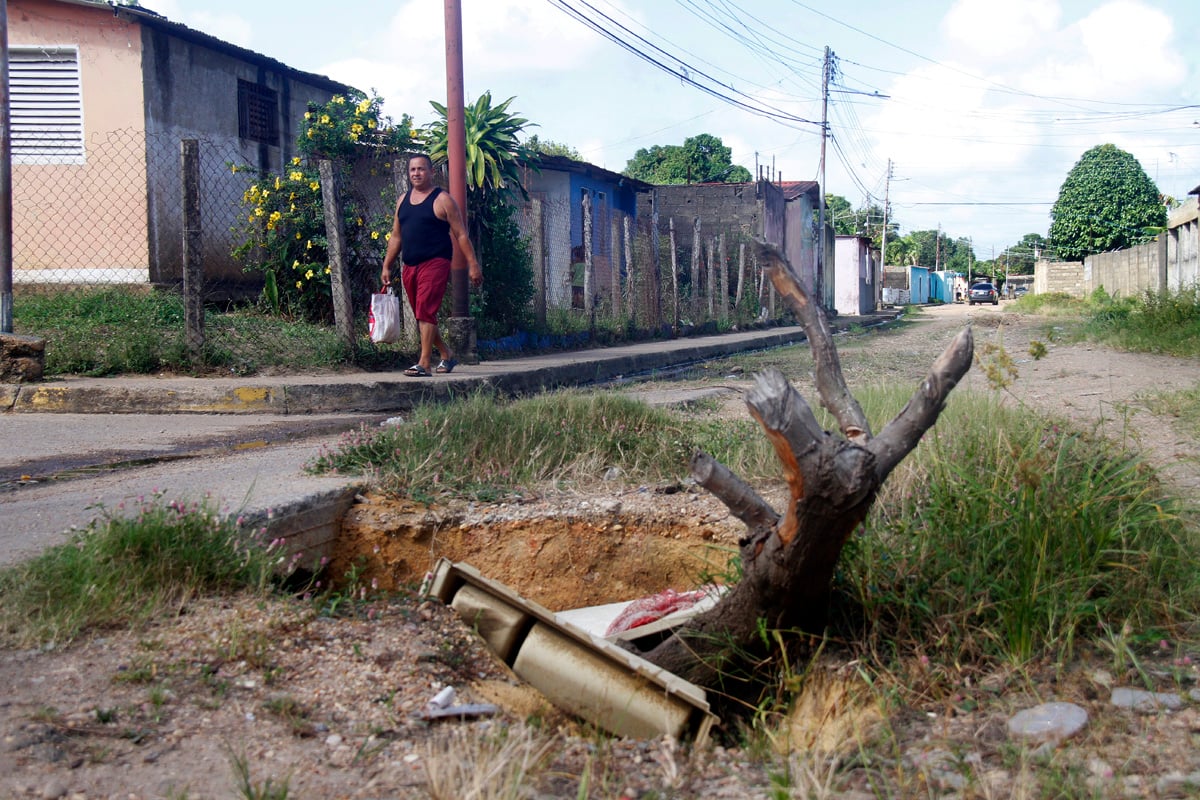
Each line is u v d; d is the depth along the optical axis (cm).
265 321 1134
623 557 462
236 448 618
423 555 455
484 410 580
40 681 266
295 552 423
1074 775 236
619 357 1294
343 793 226
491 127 1284
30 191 1289
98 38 1273
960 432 477
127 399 775
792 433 282
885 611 338
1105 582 339
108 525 344
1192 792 226
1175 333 1294
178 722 253
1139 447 496
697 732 288
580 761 257
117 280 1286
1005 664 308
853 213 8344
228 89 1451
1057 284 3906
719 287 2562
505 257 1334
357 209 1220
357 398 815
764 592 320
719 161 4844
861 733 275
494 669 322
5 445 606
